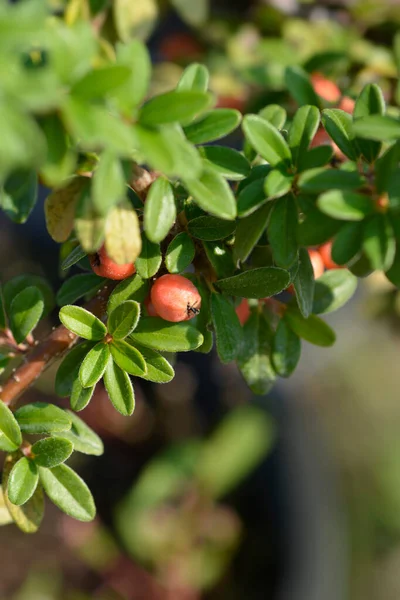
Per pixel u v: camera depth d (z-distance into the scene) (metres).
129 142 0.26
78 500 0.30
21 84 0.25
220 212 0.28
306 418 0.55
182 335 0.30
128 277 0.30
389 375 0.79
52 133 0.27
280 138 0.29
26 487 0.29
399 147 0.28
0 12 0.26
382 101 0.29
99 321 0.29
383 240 0.28
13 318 0.31
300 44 0.44
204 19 0.48
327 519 0.51
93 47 0.26
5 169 0.26
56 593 0.56
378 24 0.45
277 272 0.29
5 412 0.29
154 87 0.49
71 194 0.28
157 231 0.28
